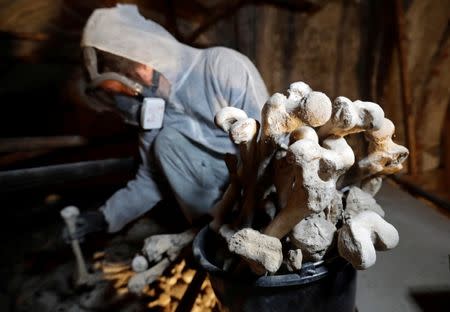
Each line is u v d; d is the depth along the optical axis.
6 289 1.32
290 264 0.66
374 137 0.71
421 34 2.61
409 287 1.00
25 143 1.25
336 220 0.73
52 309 1.21
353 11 2.58
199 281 1.00
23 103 2.29
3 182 0.99
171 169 1.21
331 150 0.58
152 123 1.17
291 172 0.66
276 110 0.62
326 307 0.72
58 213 1.83
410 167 2.67
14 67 2.16
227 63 1.12
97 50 1.10
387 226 0.62
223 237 0.76
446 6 2.50
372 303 0.95
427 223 1.33
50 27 2.16
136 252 1.44
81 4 2.16
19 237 1.64
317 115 0.55
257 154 0.71
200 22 2.49
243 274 0.68
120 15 1.10
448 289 0.98
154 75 1.13
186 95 1.17
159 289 1.23
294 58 2.70
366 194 0.75
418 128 2.90
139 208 1.36
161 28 1.19
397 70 2.72
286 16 2.57
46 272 1.40
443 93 2.79
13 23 2.03
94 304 1.21
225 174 1.21
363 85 2.77
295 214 0.60
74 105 2.36
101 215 1.33
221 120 0.68
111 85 1.11
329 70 2.75
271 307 0.70
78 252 1.27
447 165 2.96
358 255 0.57
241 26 2.55
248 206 0.74
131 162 1.46
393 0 2.50
